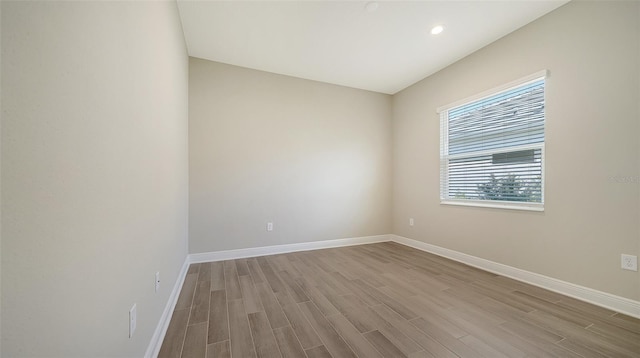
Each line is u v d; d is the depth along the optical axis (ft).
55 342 1.77
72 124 1.98
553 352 4.54
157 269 4.73
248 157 11.00
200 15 7.57
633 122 5.86
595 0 6.45
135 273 3.47
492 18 7.73
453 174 10.81
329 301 6.65
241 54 9.95
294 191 11.89
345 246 12.89
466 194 10.19
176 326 5.45
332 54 9.95
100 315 2.43
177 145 7.14
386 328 5.35
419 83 12.41
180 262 7.76
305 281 8.08
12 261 1.43
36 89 1.61
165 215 5.46
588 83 6.57
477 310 6.13
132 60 3.33
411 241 12.82
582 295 6.63
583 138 6.66
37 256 1.62
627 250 5.93
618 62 6.07
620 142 6.04
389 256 11.03
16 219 1.46
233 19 7.78
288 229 11.75
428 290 7.33
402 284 7.81
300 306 6.38
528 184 8.04
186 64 9.34
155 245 4.57
